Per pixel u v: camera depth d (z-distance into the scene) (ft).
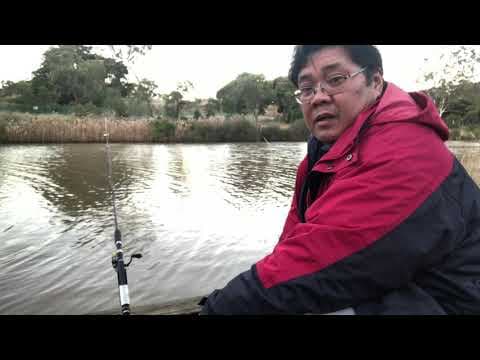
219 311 4.12
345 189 3.89
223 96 141.79
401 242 3.60
